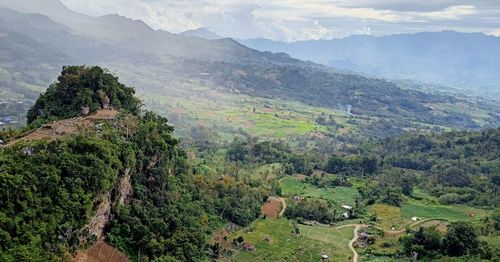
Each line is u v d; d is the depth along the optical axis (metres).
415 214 173.75
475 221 162.38
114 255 96.62
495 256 119.81
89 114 126.12
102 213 98.50
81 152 95.81
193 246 108.81
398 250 133.38
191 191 139.75
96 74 133.75
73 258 87.06
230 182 162.25
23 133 114.75
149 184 118.69
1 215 74.94
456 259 117.12
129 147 109.75
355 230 155.25
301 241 139.12
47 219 81.88
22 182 80.62
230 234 136.12
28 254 74.12
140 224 105.12
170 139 132.25
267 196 175.75
